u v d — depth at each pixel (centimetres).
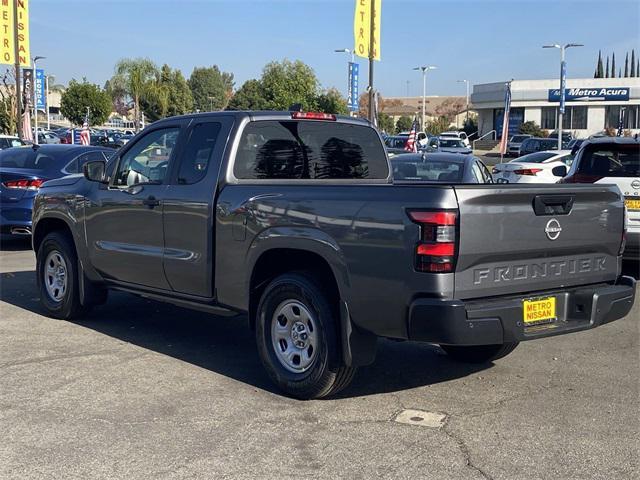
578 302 513
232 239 561
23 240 1378
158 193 622
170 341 685
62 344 668
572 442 454
